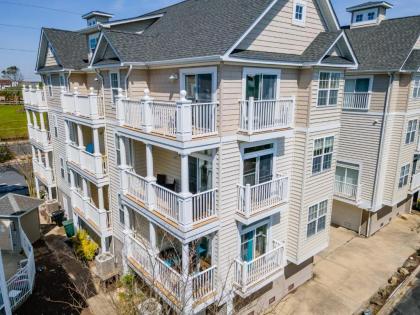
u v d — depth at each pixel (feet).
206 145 31.73
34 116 76.95
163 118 33.42
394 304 44.16
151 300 33.81
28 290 41.75
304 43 38.93
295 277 46.21
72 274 48.98
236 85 32.76
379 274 50.65
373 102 57.00
